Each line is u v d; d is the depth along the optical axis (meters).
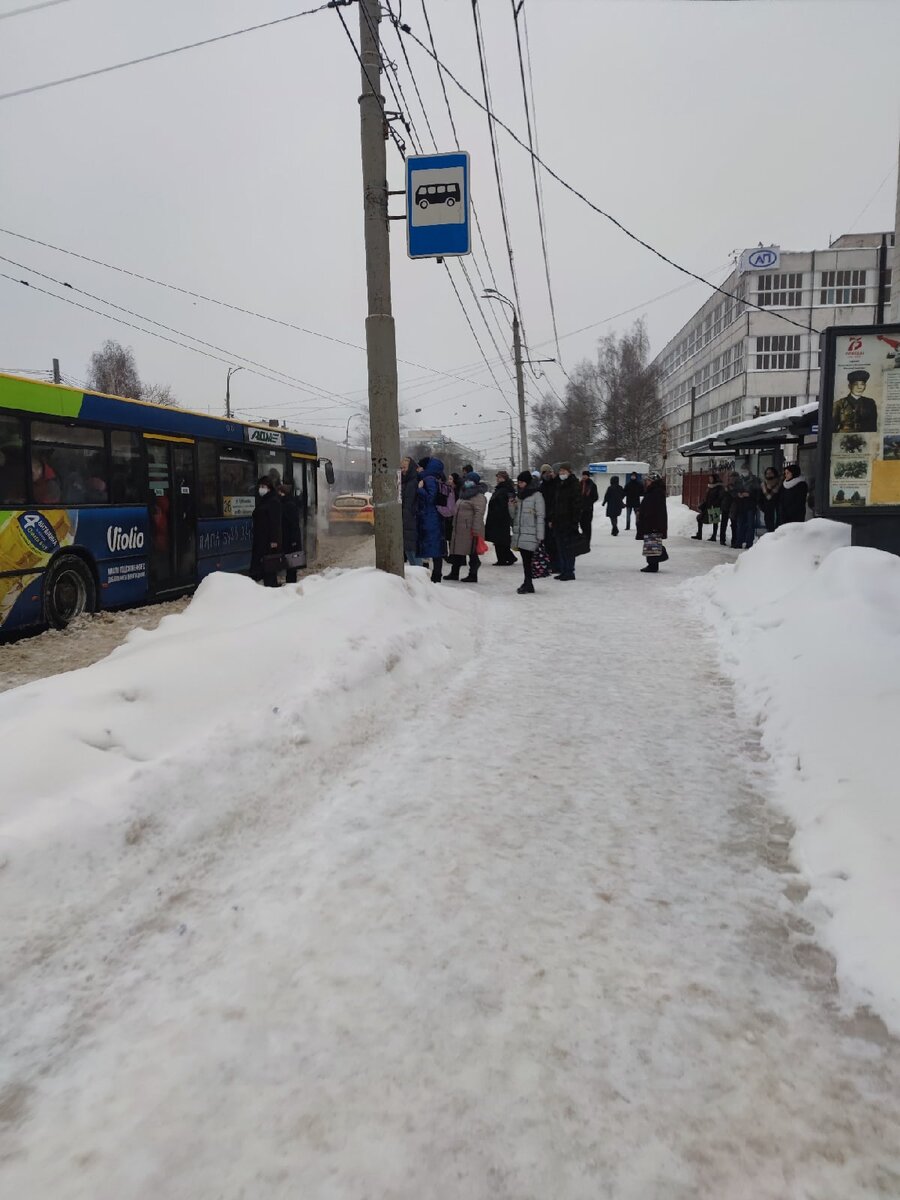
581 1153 1.87
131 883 3.01
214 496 11.95
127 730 3.68
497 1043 2.24
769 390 49.44
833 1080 2.10
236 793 3.71
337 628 5.86
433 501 11.13
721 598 8.79
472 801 3.94
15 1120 1.97
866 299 48.69
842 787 3.65
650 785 4.14
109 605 9.70
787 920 2.89
